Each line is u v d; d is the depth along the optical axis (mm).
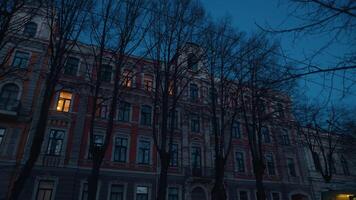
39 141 11195
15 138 17891
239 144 25891
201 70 18000
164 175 12820
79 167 19016
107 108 21625
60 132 19484
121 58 14125
